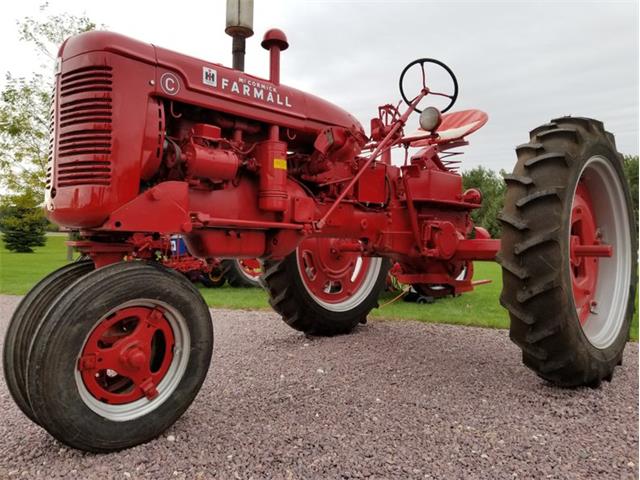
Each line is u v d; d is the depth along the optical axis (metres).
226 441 2.25
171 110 2.53
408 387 3.04
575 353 2.86
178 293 2.28
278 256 3.15
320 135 3.14
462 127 4.56
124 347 2.18
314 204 3.19
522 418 2.56
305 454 2.12
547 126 3.17
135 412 2.20
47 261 17.00
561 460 2.10
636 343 4.42
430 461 2.08
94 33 2.32
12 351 2.28
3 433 2.40
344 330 4.65
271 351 3.97
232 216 2.87
